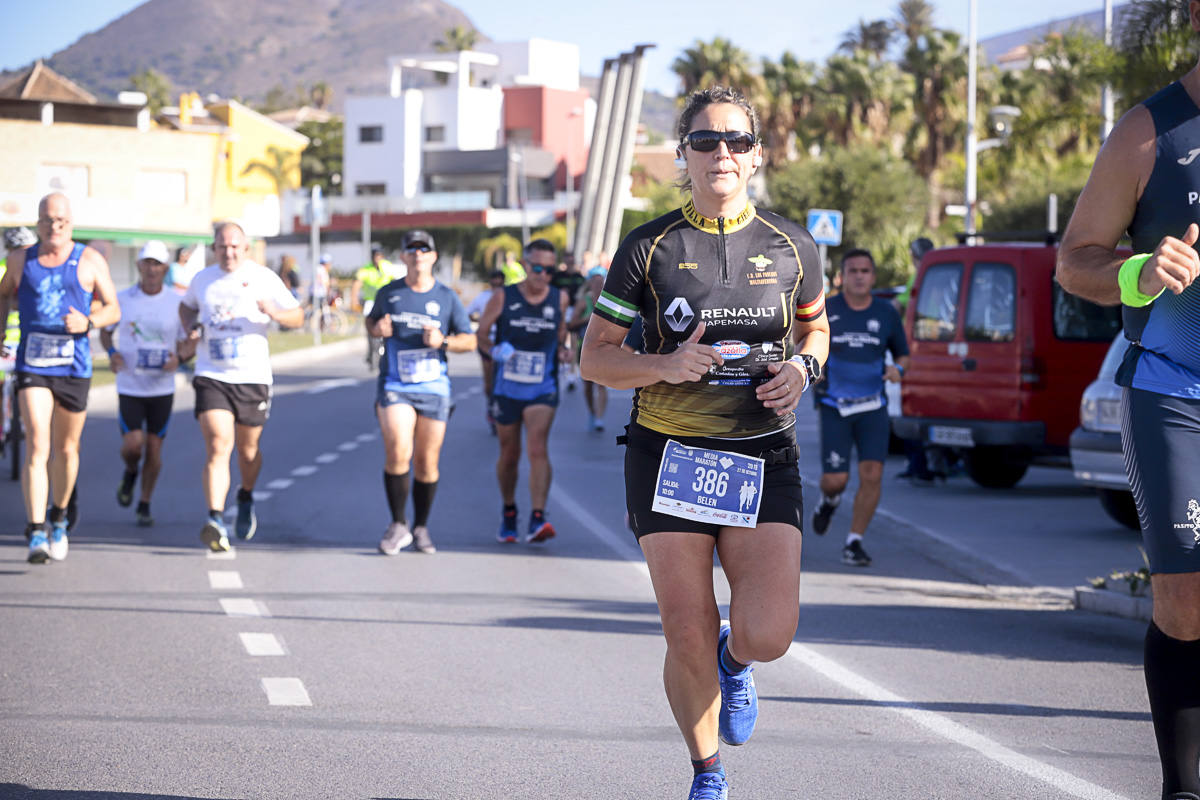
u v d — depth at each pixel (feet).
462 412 81.10
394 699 22.40
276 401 86.28
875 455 36.55
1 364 46.83
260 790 17.69
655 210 275.80
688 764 18.97
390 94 328.08
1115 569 35.73
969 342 52.54
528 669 24.58
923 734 20.59
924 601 32.04
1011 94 193.36
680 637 15.03
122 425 40.81
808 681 23.97
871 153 199.72
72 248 33.53
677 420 15.37
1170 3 45.68
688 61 240.73
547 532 39.34
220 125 280.51
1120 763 19.12
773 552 15.03
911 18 259.19
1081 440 41.83
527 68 349.61
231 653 25.53
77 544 37.63
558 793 17.67
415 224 287.07
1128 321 14.64
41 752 19.24
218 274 35.58
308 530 41.11
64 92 231.09
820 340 15.83
